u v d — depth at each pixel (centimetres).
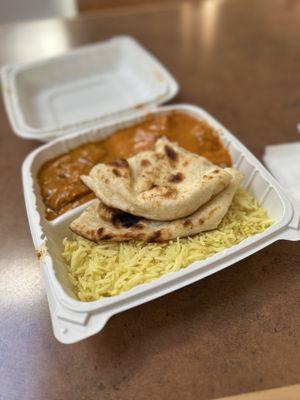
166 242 25
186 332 23
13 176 35
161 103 39
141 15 61
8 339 24
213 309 24
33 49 54
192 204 25
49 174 32
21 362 22
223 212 25
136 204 25
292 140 37
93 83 48
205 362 22
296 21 57
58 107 44
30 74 46
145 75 46
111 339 23
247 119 40
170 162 28
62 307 21
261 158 35
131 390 21
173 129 35
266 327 23
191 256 24
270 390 21
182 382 21
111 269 24
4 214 32
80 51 48
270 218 27
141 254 25
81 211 28
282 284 25
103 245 26
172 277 22
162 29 57
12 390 21
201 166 27
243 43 52
